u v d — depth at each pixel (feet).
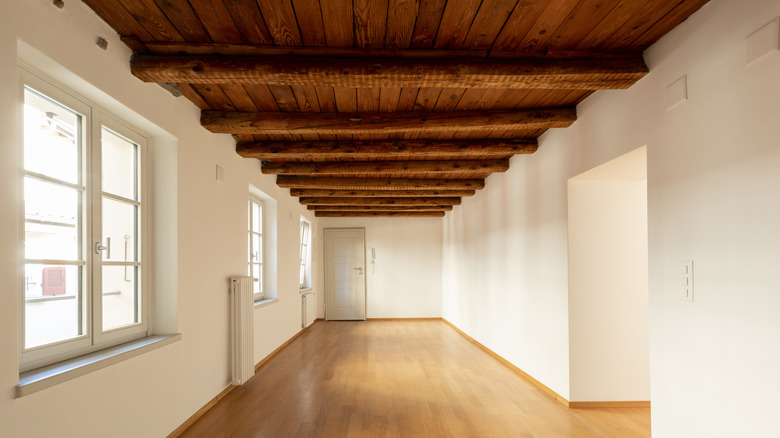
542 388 15.08
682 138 8.18
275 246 21.38
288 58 8.92
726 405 7.11
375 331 28.91
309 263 32.58
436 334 27.68
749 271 6.65
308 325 30.48
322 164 18.63
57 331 7.62
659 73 8.82
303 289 31.07
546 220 14.82
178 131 11.02
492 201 21.09
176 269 10.82
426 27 8.05
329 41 8.54
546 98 11.93
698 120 7.75
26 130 7.02
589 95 11.76
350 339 25.70
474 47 8.83
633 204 13.44
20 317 6.64
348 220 35.32
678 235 8.30
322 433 11.19
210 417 12.26
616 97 10.46
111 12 7.61
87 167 8.21
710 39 7.44
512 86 9.66
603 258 13.33
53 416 6.60
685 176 8.10
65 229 7.81
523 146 15.61
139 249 10.29
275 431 11.28
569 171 13.11
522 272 17.07
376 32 8.21
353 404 13.53
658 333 8.91
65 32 6.93
